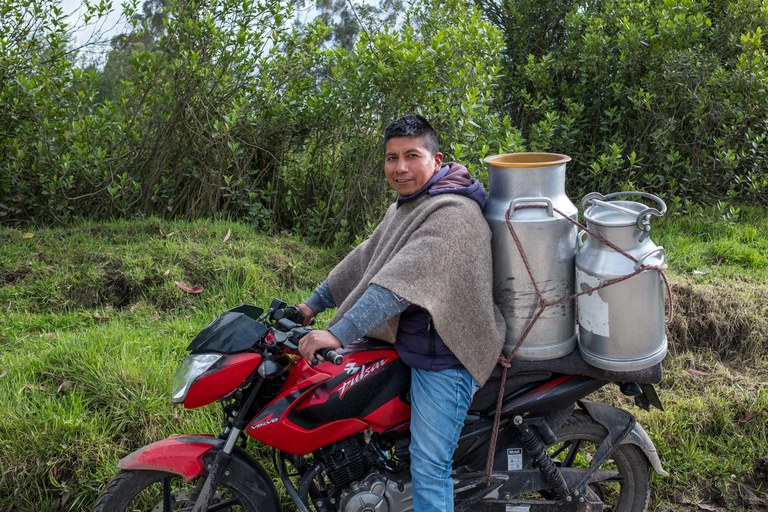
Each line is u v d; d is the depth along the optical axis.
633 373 2.31
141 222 5.21
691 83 5.97
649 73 6.07
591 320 2.26
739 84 5.93
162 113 5.46
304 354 2.10
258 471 2.37
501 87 6.54
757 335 4.00
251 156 5.48
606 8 6.53
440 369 2.25
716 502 3.04
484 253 2.21
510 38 7.04
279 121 5.47
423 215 2.23
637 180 6.21
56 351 3.42
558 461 2.75
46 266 4.47
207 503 2.27
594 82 6.38
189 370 2.19
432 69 4.95
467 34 5.40
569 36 6.70
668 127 5.91
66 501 2.76
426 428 2.25
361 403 2.30
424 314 2.26
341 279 2.64
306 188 5.61
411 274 2.12
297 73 5.60
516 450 2.51
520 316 2.30
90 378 3.20
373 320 2.10
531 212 2.24
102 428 2.96
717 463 3.16
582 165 6.26
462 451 2.45
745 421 3.39
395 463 2.47
